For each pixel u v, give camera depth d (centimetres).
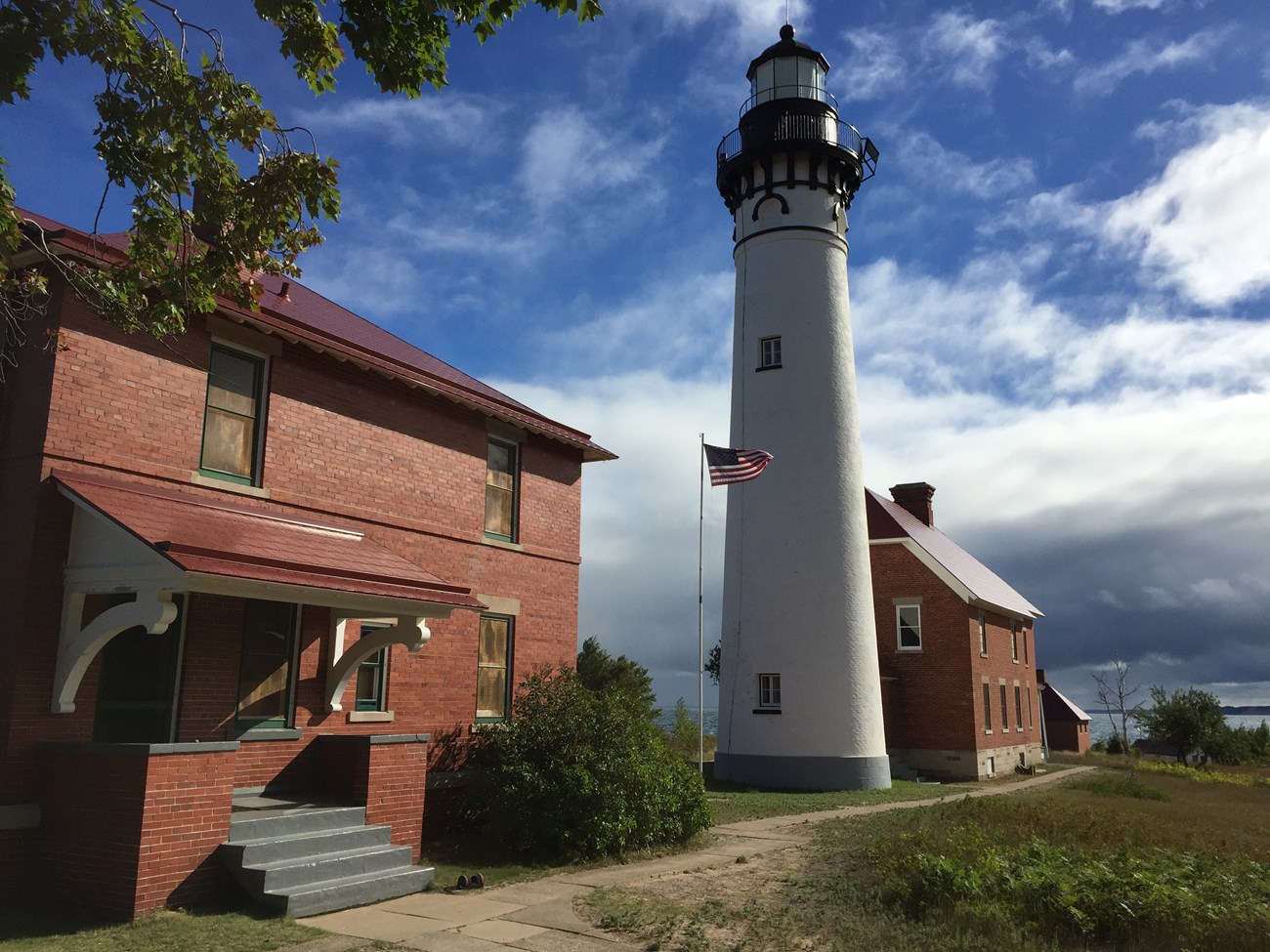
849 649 2383
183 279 880
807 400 2517
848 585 2422
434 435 1436
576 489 1750
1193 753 4641
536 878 1086
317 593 991
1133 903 846
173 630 1063
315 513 1229
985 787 2591
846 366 2572
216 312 1111
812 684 2358
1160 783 2897
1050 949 780
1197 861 1045
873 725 2378
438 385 1398
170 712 1041
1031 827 1365
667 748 1455
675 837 1350
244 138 876
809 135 2628
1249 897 893
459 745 1395
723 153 2805
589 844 1211
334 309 1617
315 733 1183
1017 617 3844
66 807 882
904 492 4106
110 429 1008
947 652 3025
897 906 920
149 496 1011
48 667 931
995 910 853
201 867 881
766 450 2525
